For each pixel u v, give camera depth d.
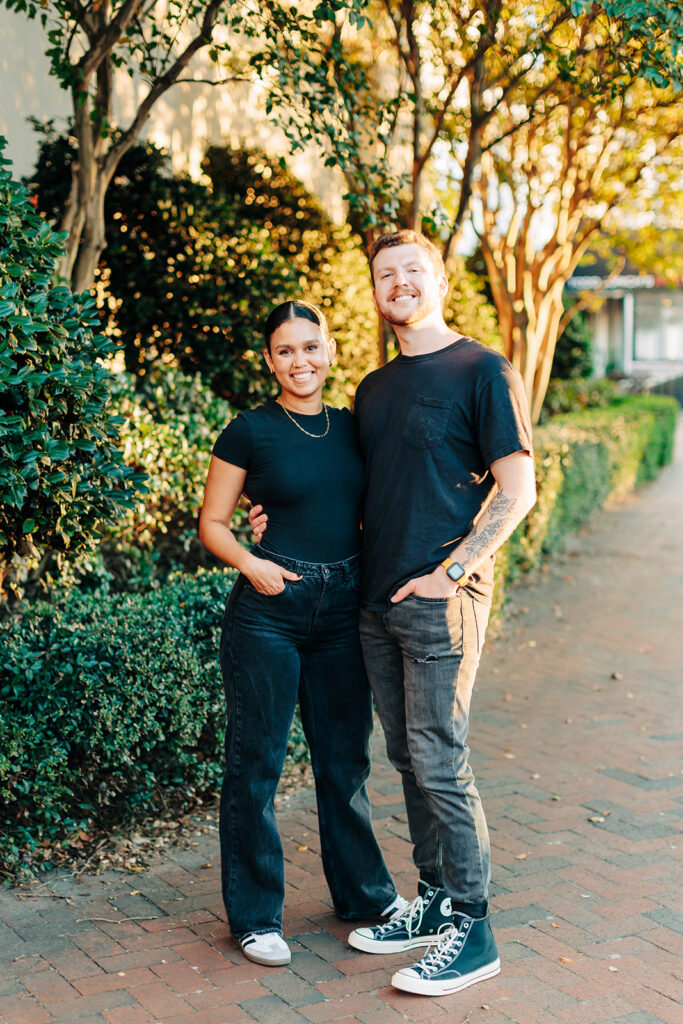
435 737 2.83
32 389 3.04
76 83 4.80
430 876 3.05
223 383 6.57
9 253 3.18
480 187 9.27
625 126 8.03
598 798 4.24
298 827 3.97
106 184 5.18
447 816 2.81
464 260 11.04
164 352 6.57
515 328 9.73
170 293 6.38
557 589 8.46
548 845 3.79
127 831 3.80
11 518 3.19
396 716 2.99
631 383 25.86
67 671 3.50
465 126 5.74
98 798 3.73
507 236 9.64
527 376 9.84
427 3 4.83
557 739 4.99
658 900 3.34
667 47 4.16
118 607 3.98
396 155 9.58
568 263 9.68
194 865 3.61
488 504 2.93
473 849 2.81
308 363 2.96
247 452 2.95
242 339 6.48
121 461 3.45
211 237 6.49
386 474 2.90
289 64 4.55
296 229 8.07
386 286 2.89
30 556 3.43
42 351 3.13
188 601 3.96
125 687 3.58
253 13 4.34
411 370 2.91
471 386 2.80
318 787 3.16
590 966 2.94
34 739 3.43
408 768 3.02
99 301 6.52
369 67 7.04
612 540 10.77
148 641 3.65
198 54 7.87
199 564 5.32
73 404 3.29
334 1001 2.78
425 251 2.91
